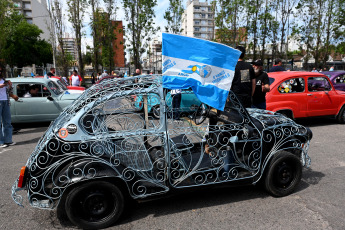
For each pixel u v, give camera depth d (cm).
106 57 2194
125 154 286
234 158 332
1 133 604
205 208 324
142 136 289
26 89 784
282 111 656
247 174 336
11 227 289
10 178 426
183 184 307
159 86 303
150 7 1884
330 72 1027
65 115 297
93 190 275
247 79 374
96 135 280
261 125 343
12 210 328
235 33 2192
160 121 297
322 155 503
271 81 654
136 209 325
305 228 277
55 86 866
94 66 2397
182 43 280
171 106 307
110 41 2195
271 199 343
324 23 2231
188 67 282
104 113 293
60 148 274
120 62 3847
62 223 298
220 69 291
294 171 348
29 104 775
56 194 267
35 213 321
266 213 308
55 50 2114
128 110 302
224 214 308
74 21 1997
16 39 4394
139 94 296
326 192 357
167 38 276
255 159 330
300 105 658
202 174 330
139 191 287
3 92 590
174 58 278
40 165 273
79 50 2089
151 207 329
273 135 344
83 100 305
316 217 297
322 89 700
